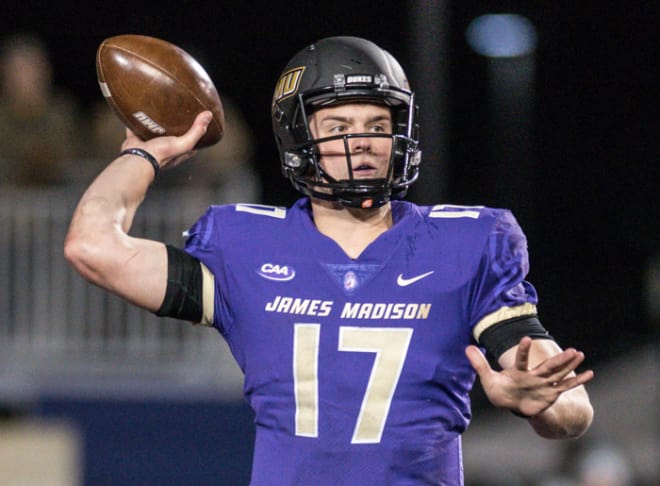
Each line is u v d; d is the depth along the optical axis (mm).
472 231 11586
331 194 11703
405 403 11219
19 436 27828
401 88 11766
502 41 40375
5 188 27859
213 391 28469
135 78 12336
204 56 46344
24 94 27906
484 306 11336
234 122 28547
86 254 11438
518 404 10312
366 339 11258
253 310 11523
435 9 30828
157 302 11570
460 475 11516
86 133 28688
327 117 11711
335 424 11180
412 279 11398
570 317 48500
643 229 50469
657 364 42656
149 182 12188
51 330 28047
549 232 50406
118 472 28141
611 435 39594
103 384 28219
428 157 30781
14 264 27875
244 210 12016
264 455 11414
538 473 35438
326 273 11492
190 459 28328
